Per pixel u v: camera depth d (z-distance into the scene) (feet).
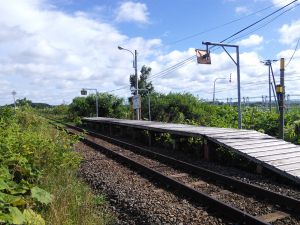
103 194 27.02
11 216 14.98
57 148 29.01
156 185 30.07
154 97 130.82
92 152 49.57
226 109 120.26
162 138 57.98
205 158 43.80
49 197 18.92
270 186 29.63
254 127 71.51
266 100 141.69
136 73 111.04
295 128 60.18
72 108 160.15
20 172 21.48
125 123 73.51
